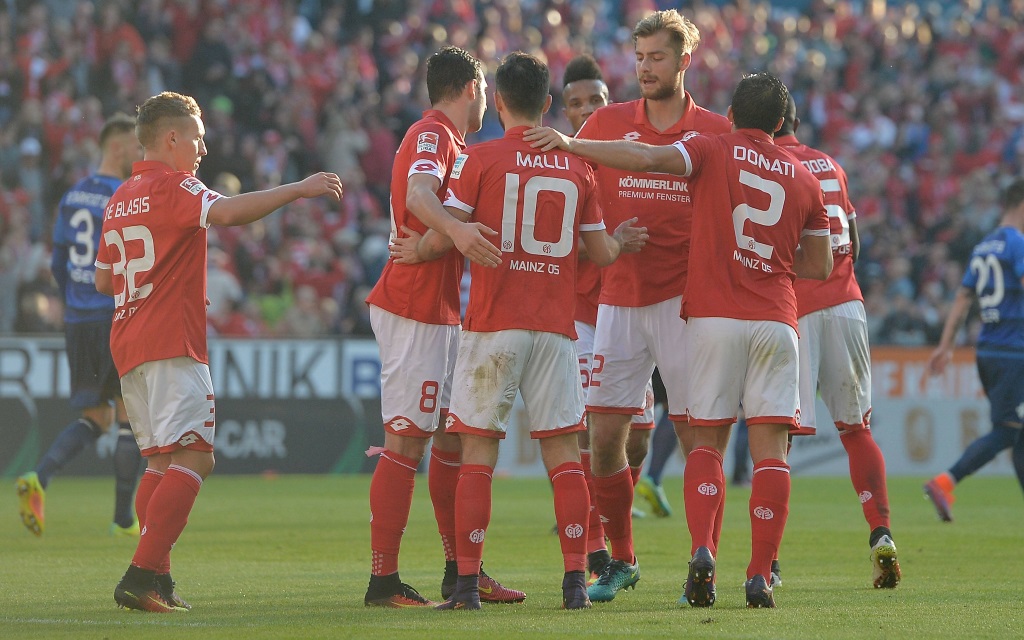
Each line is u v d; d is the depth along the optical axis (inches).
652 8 3501.5
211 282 2208.4
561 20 3267.7
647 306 845.2
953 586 855.7
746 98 762.2
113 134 1203.2
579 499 732.7
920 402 2241.6
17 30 2605.8
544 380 734.5
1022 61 3528.5
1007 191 1401.3
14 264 2212.1
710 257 743.1
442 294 765.9
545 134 733.9
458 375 733.3
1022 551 1098.1
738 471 1939.0
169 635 624.7
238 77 2679.6
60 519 1346.0
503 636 618.8
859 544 1143.0
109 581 864.9
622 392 842.2
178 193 727.7
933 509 1556.3
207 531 1224.8
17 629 647.1
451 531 803.4
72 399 1191.6
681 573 940.0
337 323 2306.8
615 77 3142.2
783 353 738.2
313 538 1164.5
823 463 2225.6
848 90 3388.3
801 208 757.9
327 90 2785.4
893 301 2511.1
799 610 716.7
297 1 3058.6
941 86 3366.1
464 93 778.8
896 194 3048.7
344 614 700.7
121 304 748.0
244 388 2030.0
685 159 735.1
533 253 729.0
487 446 733.3
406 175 756.6
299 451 2047.2
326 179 722.2
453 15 3058.6
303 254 2412.6
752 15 3595.0
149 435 764.0
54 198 2397.9
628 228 815.1
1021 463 1379.2
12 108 2492.6
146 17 2687.0
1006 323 1370.6
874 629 647.1
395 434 757.9
